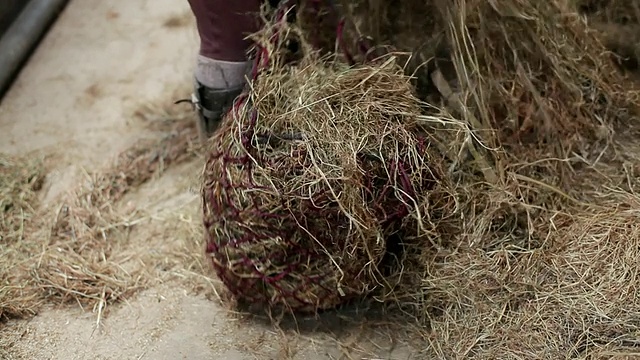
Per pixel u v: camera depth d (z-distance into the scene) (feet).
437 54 6.39
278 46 5.74
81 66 9.01
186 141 7.70
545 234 5.82
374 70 5.53
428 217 5.42
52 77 8.87
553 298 5.39
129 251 6.63
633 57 7.05
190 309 6.11
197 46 9.20
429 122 5.74
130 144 7.73
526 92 6.37
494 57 6.36
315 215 5.18
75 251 6.64
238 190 5.30
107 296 6.26
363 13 6.26
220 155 5.46
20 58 9.04
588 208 5.99
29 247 6.68
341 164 5.11
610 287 5.31
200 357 5.73
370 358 5.62
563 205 6.05
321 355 5.68
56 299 6.26
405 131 5.33
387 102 5.44
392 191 5.35
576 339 5.18
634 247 5.46
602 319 5.19
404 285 5.85
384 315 5.90
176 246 6.64
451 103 6.22
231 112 5.56
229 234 5.55
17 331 6.04
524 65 6.44
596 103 6.67
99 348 5.87
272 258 5.50
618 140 6.59
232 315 6.02
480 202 5.92
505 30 6.29
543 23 6.33
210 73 6.55
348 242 5.29
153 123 7.99
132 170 7.41
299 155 5.15
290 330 5.88
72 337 5.97
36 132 8.03
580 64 6.58
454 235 5.84
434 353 5.55
